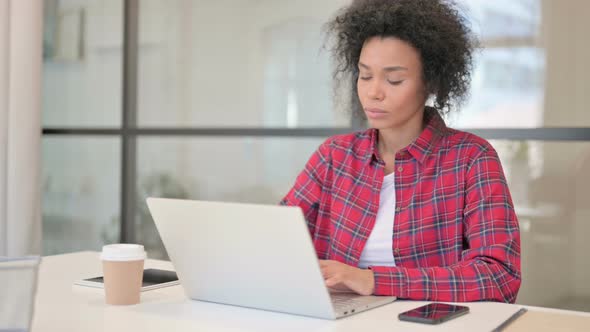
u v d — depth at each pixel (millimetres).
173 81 3025
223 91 2912
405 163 1552
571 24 2277
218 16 2914
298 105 2740
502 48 2385
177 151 3035
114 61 3184
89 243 3287
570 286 2312
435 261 1519
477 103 2430
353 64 1725
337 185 1645
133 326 1048
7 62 2975
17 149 2996
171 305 1208
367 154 1634
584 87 2266
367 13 1582
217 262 1177
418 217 1526
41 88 3080
